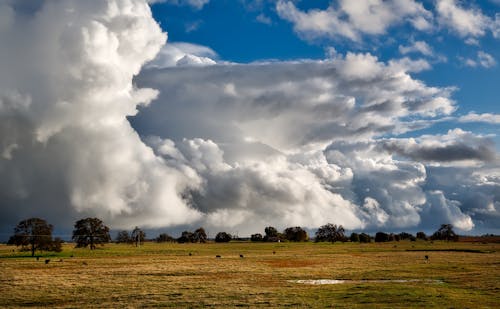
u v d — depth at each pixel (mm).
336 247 169500
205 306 37531
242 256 108000
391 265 75812
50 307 38375
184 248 175125
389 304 36281
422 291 42062
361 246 177875
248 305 37500
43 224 130000
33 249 126938
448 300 37406
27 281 56062
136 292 45844
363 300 38469
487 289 43625
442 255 106562
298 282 53906
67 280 57156
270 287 49062
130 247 190750
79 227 173500
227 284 52125
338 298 40125
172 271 69125
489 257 96375
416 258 94812
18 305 39688
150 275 63688
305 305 36969
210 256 114000
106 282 54750
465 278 53719
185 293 44750
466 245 174375
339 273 63406
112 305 38781
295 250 146375
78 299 42188
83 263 88938
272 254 120938
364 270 67125
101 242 175250
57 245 131125
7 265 84375
